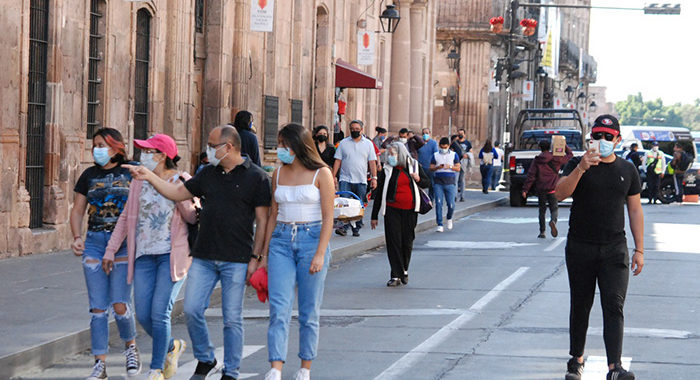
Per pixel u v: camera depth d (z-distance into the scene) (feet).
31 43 142.92
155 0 179.52
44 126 146.20
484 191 354.54
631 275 139.74
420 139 234.99
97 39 162.40
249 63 222.28
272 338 71.51
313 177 72.64
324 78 278.87
